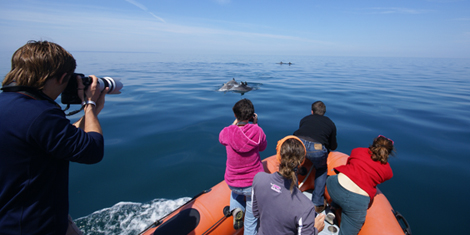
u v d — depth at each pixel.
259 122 6.65
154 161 4.53
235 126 2.19
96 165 4.37
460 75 21.53
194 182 3.95
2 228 1.11
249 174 2.18
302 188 3.38
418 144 5.34
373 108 8.20
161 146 5.10
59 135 1.14
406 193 3.73
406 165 4.49
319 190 2.94
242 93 10.73
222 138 2.26
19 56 1.15
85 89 1.44
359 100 9.40
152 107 7.98
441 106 8.57
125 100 8.95
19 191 1.12
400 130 6.14
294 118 7.04
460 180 4.03
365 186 2.35
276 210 1.69
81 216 3.20
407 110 7.97
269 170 3.23
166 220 2.51
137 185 3.85
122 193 3.67
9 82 1.19
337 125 6.48
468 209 3.39
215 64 32.91
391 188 3.85
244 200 2.43
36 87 1.17
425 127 6.35
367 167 2.40
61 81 1.25
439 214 3.31
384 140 2.46
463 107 8.43
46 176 1.19
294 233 1.70
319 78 17.02
